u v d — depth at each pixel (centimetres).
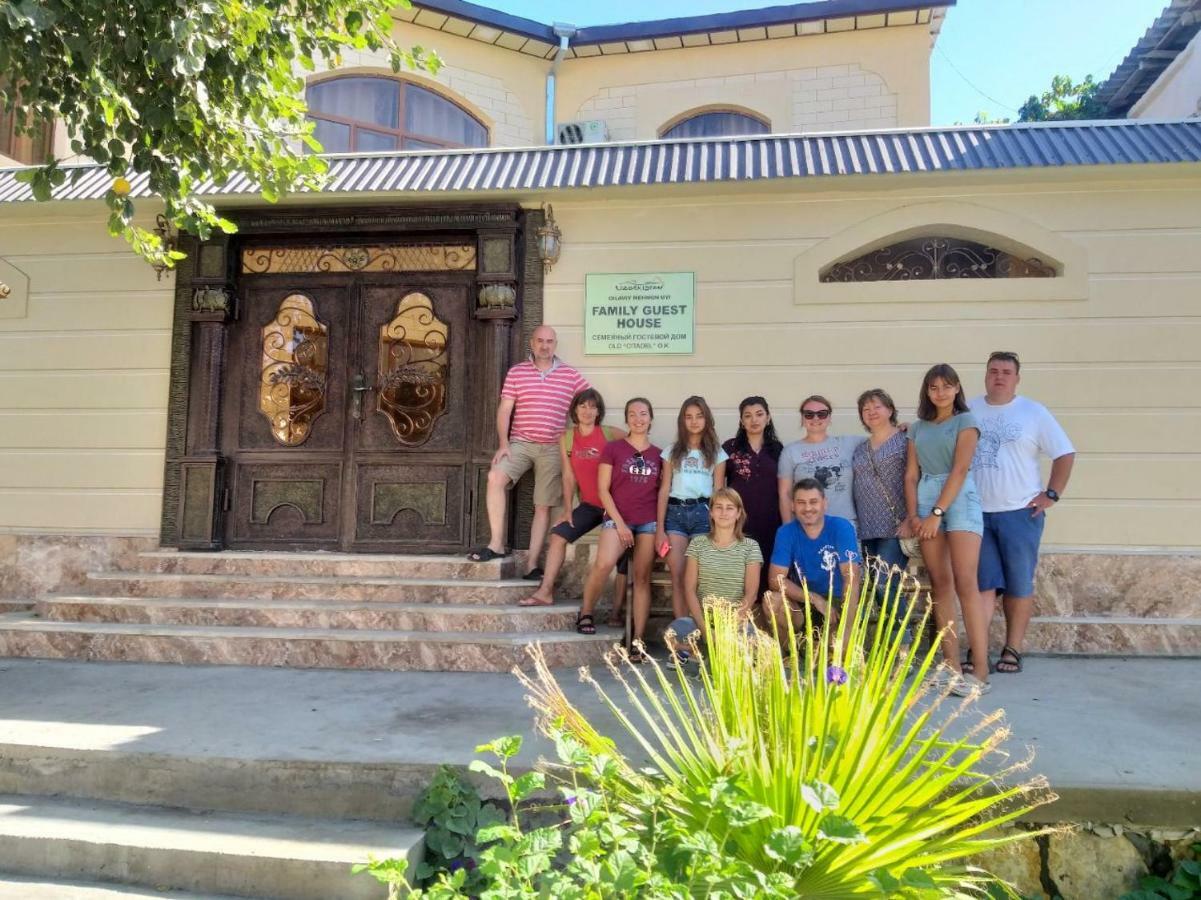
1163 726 418
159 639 567
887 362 657
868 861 253
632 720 434
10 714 434
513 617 582
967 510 506
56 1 396
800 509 518
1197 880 315
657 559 648
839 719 288
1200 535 624
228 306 705
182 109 455
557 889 222
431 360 704
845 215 668
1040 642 602
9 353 729
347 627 586
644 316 681
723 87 1139
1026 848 331
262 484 709
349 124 1098
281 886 310
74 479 713
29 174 445
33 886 316
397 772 355
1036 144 634
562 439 645
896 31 1098
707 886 231
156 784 368
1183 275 636
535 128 1177
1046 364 643
